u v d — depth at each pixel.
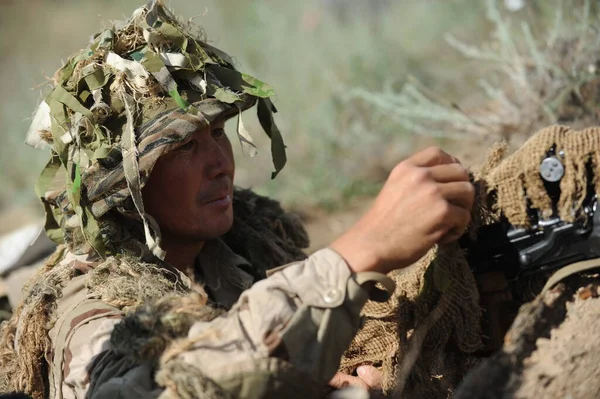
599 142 1.35
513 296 1.49
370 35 5.51
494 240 1.43
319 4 6.36
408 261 1.37
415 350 1.49
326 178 4.06
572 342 1.31
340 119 4.44
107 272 1.66
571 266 1.36
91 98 1.72
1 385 1.80
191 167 1.72
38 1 11.06
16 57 9.13
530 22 3.60
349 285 1.33
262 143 4.69
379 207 1.38
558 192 1.39
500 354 1.33
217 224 1.78
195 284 1.80
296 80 5.15
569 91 2.74
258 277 1.95
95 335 1.52
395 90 4.46
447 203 1.34
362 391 1.50
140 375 1.35
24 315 1.69
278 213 2.05
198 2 7.88
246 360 1.29
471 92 3.88
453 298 1.48
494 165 1.50
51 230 1.84
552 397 1.28
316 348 1.32
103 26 1.81
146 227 1.63
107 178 1.65
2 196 5.44
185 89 1.72
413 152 3.94
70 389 1.54
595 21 2.91
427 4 5.69
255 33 6.17
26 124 6.20
